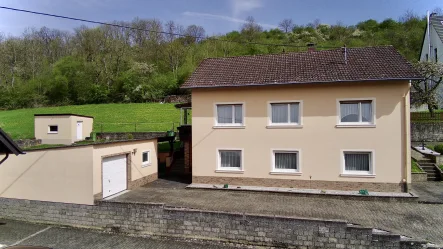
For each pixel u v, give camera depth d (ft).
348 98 45.62
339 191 45.42
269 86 48.78
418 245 29.78
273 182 48.98
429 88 86.43
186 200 43.16
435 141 70.28
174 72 189.98
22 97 176.04
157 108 144.87
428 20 104.42
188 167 61.67
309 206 39.93
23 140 92.27
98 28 196.34
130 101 173.17
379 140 44.70
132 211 39.09
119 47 191.42
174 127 106.22
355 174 45.57
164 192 48.24
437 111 82.33
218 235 35.68
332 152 46.47
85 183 41.63
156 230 38.06
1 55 182.91
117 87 179.52
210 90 51.85
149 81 178.50
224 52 188.44
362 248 31.17
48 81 181.68
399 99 43.91
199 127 52.49
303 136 47.62
